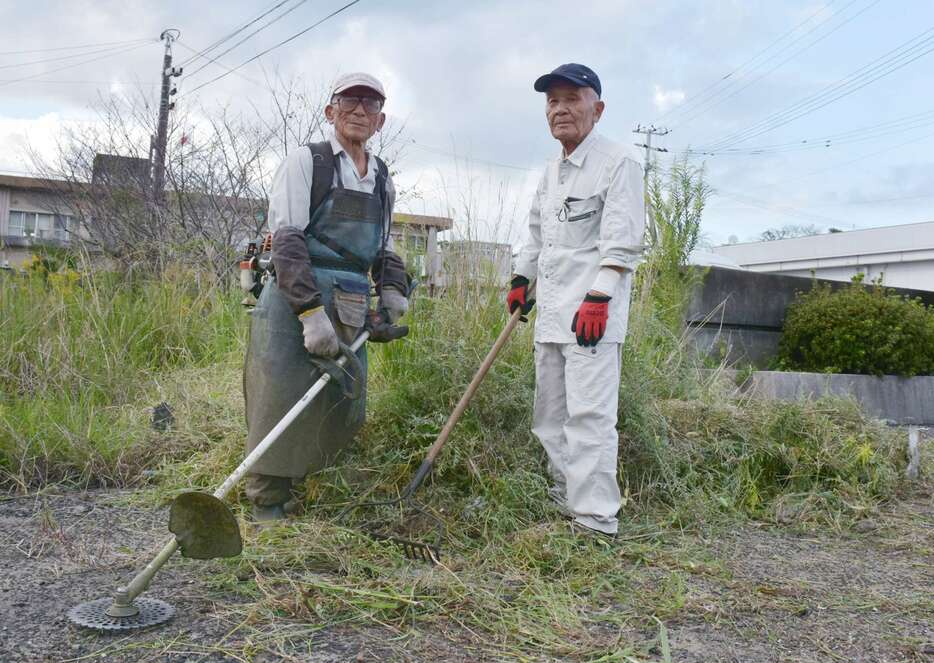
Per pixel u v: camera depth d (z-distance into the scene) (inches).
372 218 133.3
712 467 173.0
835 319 301.0
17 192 848.3
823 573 127.0
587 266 140.9
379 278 142.9
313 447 130.5
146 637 90.5
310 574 110.3
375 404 164.2
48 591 103.8
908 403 300.5
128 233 392.2
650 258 254.5
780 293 324.8
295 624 95.7
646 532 143.8
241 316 253.8
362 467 151.2
